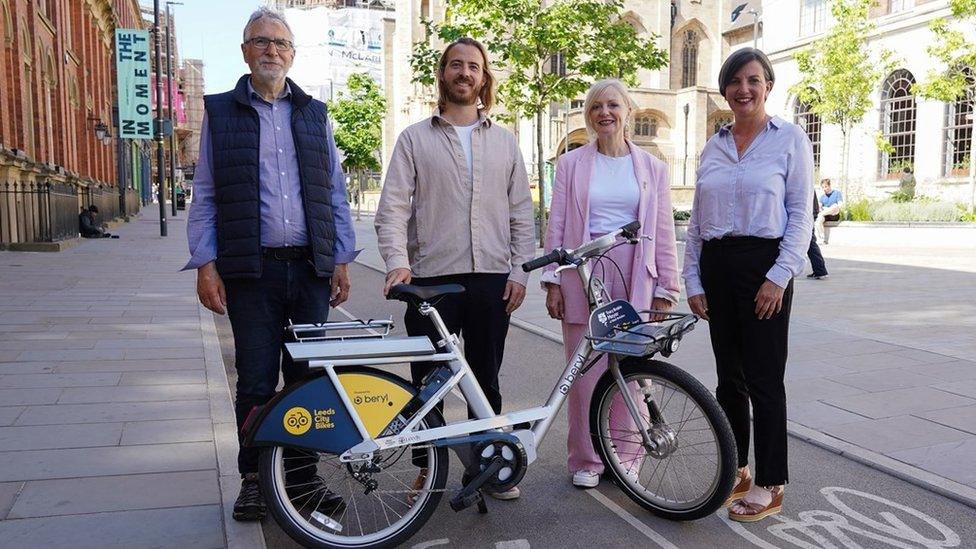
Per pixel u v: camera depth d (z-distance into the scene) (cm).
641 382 390
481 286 410
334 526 346
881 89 3212
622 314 384
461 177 405
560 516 390
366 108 5091
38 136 2325
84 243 2177
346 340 345
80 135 3409
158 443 471
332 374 335
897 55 3141
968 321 907
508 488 360
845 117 2919
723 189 388
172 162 4297
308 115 387
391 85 6050
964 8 2336
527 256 421
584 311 424
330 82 7431
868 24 2844
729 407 405
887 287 1240
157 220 3953
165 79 8606
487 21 1853
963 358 706
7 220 1841
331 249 388
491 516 389
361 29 7650
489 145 412
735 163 389
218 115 372
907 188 3022
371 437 337
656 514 388
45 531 352
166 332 834
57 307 999
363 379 340
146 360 695
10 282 1258
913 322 903
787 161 380
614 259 422
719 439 360
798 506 399
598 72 1938
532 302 1129
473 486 351
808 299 1104
